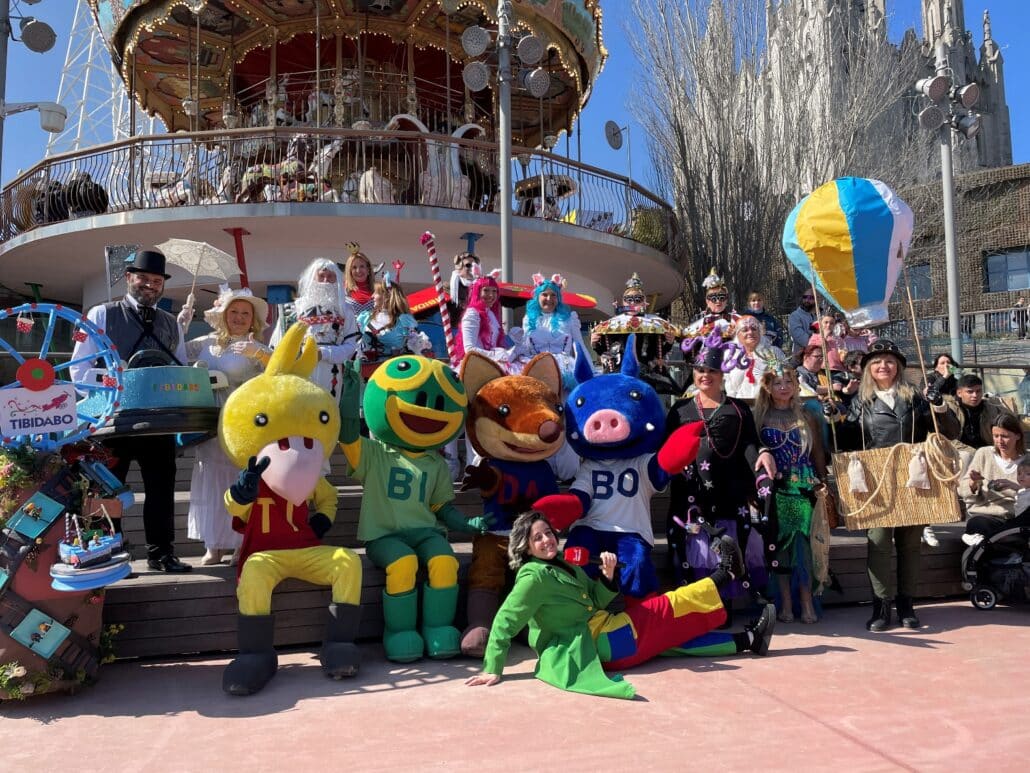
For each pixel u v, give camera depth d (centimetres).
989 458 592
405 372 471
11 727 333
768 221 1867
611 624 414
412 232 1316
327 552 417
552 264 1529
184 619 430
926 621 518
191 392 434
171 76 1816
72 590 357
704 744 305
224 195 1264
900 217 629
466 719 335
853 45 2067
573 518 442
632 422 467
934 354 2067
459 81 1841
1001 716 334
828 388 609
